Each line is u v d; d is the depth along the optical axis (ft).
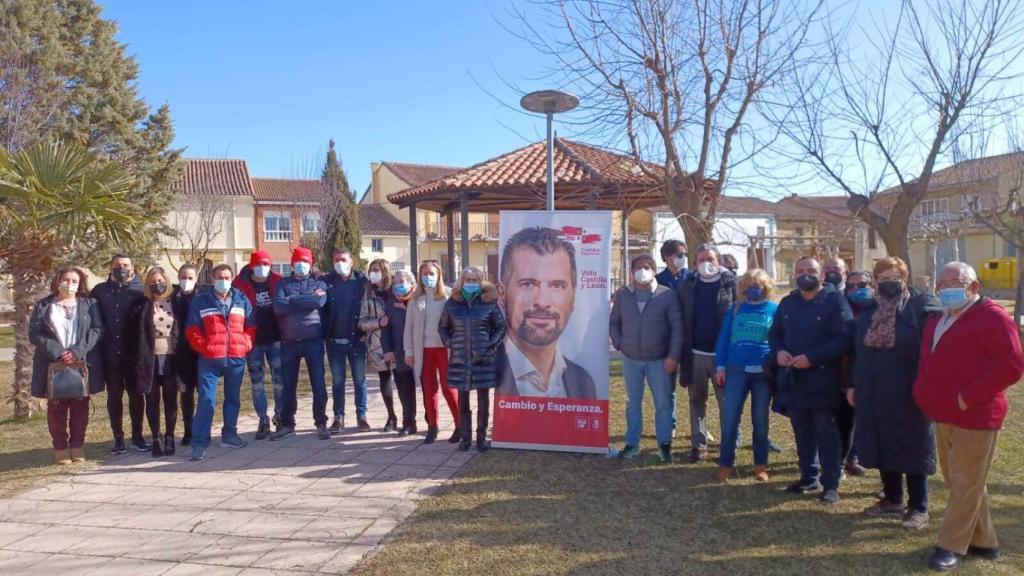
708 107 33.55
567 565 13.96
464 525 16.17
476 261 139.03
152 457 22.85
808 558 14.15
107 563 14.44
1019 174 45.88
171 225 98.17
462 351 22.52
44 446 24.44
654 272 20.83
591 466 20.88
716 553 14.47
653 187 40.78
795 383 17.70
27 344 28.53
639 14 33.58
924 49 32.09
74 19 69.10
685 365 21.06
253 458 22.48
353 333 25.48
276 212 120.78
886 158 32.86
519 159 48.14
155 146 73.72
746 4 32.81
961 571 13.39
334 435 25.44
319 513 17.22
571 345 22.62
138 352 22.47
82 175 26.63
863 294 18.34
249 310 24.11
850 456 19.92
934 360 13.98
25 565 14.40
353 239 107.86
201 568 14.11
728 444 19.02
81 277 22.71
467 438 22.97
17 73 49.08
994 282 115.75
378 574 13.66
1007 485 18.19
